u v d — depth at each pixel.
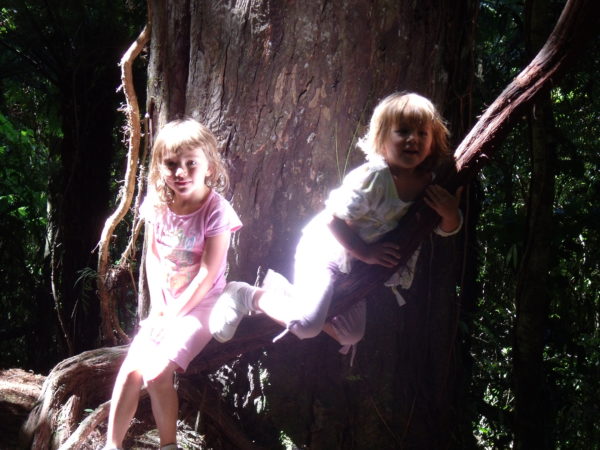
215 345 3.38
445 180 3.03
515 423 4.12
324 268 3.02
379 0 3.44
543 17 3.78
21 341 8.48
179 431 3.62
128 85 4.04
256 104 3.54
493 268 5.42
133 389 3.04
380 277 3.02
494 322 5.34
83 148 7.40
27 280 8.13
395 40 3.49
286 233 3.59
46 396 3.56
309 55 3.46
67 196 7.34
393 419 3.65
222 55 3.59
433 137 2.92
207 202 3.16
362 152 3.54
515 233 4.46
